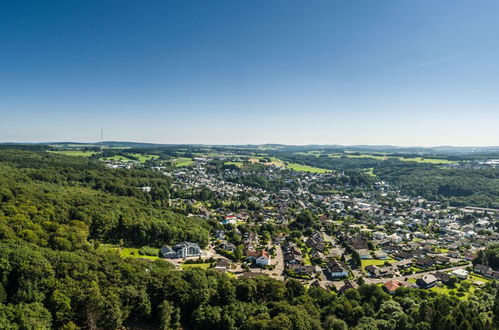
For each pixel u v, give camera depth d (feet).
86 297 346.74
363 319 390.42
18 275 353.92
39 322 304.71
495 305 426.51
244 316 379.35
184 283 406.62
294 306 394.73
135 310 375.04
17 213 541.34
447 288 572.10
